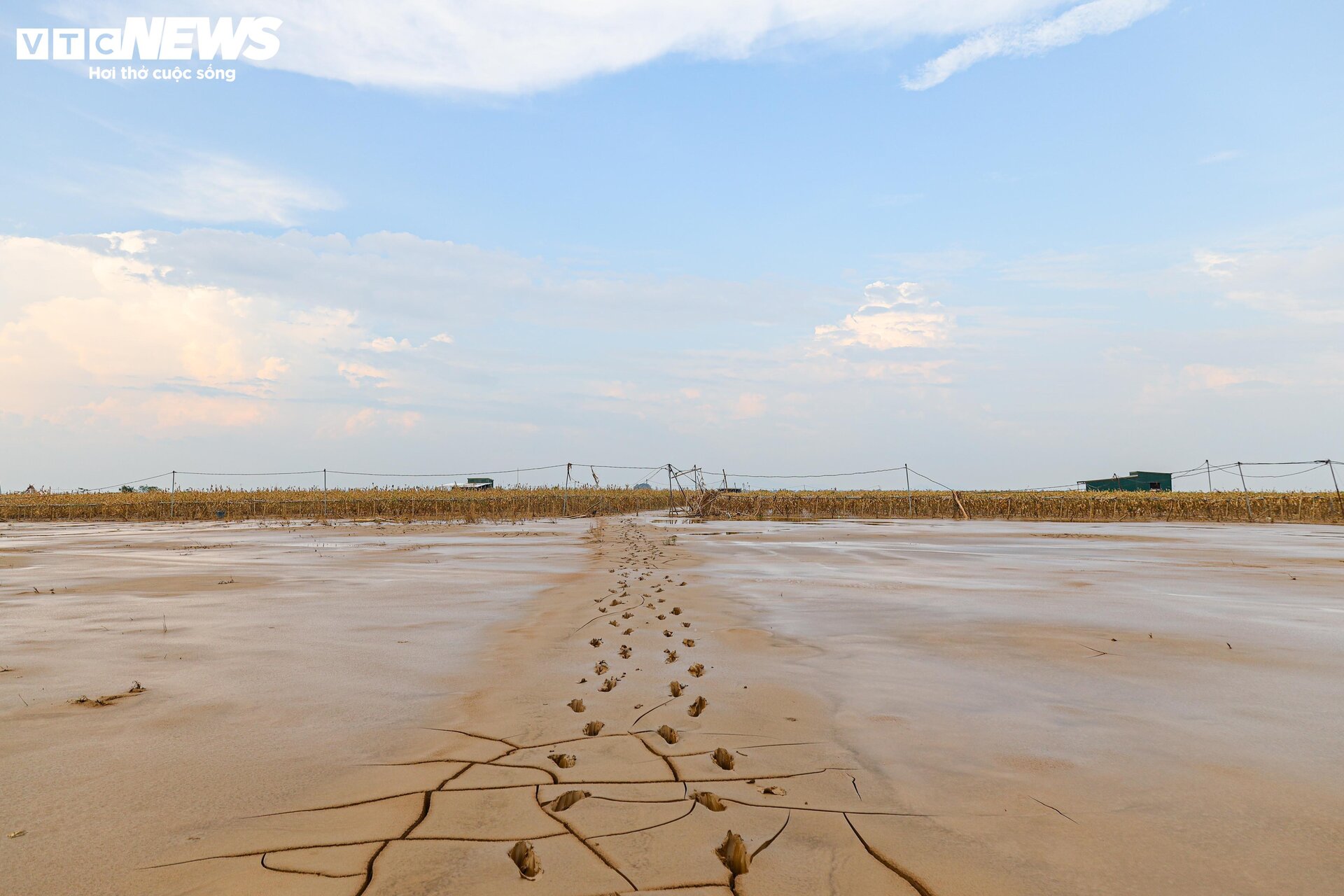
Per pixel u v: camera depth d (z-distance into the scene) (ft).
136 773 10.48
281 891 7.27
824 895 7.27
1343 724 12.82
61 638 20.21
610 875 7.60
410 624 22.45
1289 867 7.93
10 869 7.74
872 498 131.85
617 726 12.64
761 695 14.62
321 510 126.41
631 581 33.17
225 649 18.90
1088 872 7.79
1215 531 79.51
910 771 10.62
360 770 10.58
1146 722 12.91
